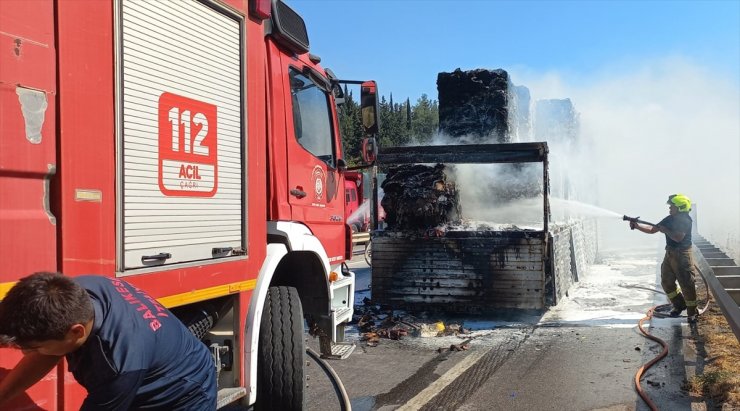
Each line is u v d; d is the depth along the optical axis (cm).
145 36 282
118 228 262
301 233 435
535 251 777
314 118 488
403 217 830
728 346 633
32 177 222
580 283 1136
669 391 506
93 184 247
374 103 530
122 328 205
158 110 290
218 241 335
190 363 230
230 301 354
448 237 809
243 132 360
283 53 432
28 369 206
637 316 824
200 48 324
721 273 766
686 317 807
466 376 565
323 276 474
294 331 408
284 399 403
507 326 780
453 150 815
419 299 820
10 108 211
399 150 833
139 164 276
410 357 639
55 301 184
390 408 480
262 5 376
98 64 252
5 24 211
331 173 510
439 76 1005
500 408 475
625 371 569
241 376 353
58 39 231
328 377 566
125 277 265
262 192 380
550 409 471
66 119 234
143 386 218
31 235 220
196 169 318
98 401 204
